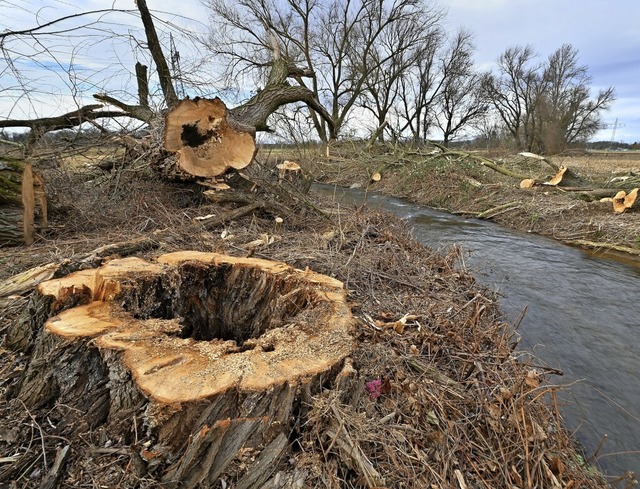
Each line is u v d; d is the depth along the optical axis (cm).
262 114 775
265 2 1789
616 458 239
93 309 200
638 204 779
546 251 648
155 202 506
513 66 3278
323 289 249
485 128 3509
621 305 447
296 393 164
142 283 222
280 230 502
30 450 153
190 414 148
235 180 562
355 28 2166
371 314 305
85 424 161
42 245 380
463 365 256
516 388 224
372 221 607
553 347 357
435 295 373
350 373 179
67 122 602
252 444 156
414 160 1317
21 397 172
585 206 833
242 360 170
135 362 161
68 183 494
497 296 440
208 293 269
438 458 177
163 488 143
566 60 2894
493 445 195
